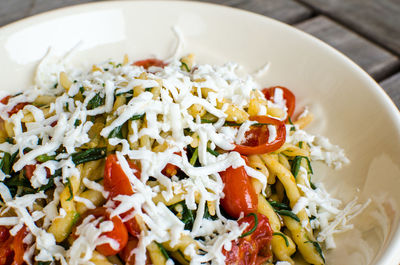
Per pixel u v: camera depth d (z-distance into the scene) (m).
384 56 0.40
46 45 0.36
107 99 0.27
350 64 0.32
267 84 0.36
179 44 0.38
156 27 0.38
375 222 0.26
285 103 0.34
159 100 0.27
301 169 0.30
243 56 0.37
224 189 0.27
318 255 0.27
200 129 0.27
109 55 0.37
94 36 0.37
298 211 0.28
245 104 0.30
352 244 0.26
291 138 0.31
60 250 0.25
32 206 0.26
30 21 0.36
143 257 0.24
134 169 0.26
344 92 0.32
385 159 0.28
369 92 0.31
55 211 0.26
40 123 0.28
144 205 0.25
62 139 0.27
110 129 0.26
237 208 0.26
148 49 0.38
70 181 0.26
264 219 0.27
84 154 0.26
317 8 0.46
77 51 0.37
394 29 0.44
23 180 0.28
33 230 0.25
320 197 0.29
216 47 0.37
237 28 0.37
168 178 0.26
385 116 0.29
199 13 0.37
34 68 0.35
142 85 0.27
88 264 0.24
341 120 0.32
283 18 0.44
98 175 0.27
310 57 0.34
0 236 0.26
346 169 0.30
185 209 0.26
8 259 0.26
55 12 0.36
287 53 0.35
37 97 0.32
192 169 0.26
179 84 0.28
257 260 0.26
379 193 0.27
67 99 0.29
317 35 0.42
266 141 0.28
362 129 0.30
